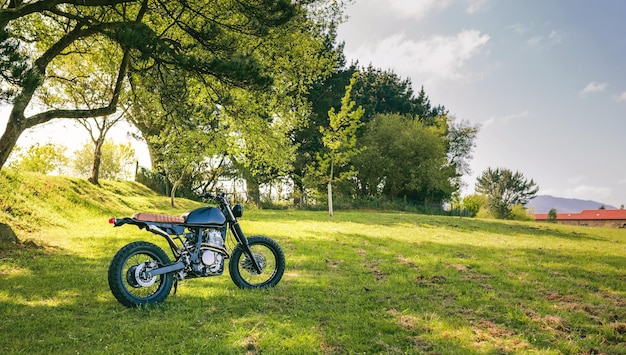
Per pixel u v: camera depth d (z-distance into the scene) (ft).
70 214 57.47
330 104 151.53
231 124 56.39
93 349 14.32
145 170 119.75
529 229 79.20
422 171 160.97
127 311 18.52
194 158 54.75
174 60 34.83
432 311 20.01
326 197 138.62
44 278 24.61
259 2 38.99
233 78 35.86
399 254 39.04
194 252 20.74
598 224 250.16
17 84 24.27
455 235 60.23
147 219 19.92
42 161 98.32
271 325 16.85
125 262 19.07
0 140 35.73
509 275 30.07
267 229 55.52
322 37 83.51
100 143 88.74
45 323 16.75
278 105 69.31
